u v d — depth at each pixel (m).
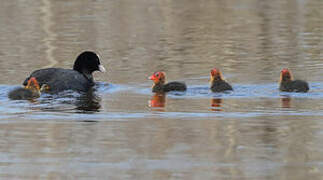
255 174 11.41
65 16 34.72
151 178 11.30
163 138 13.67
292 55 23.94
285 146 13.01
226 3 40.19
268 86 18.92
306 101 17.05
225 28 30.98
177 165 11.95
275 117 15.40
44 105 16.70
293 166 11.81
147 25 32.00
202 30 30.47
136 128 14.49
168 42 27.28
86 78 19.41
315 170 11.58
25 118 15.40
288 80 18.36
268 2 40.44
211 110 16.17
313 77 20.11
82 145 13.20
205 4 39.78
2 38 28.19
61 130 14.28
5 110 16.19
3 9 37.16
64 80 18.48
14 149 12.95
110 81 19.98
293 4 39.31
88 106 16.62
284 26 31.27
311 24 31.75
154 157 12.42
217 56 23.94
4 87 18.94
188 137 13.73
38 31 30.03
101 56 24.17
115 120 15.23
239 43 26.86
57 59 23.59
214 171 11.59
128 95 18.11
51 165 11.99
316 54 24.09
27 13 35.59
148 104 16.89
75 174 11.52
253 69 21.48
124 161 12.19
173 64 22.56
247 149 12.87
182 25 32.03
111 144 13.27
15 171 11.69
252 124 14.78
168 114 15.82
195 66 22.14
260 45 26.33
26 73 21.06
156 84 18.50
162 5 39.28
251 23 32.44
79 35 29.06
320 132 14.01
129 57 23.98
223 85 18.36
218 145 13.13
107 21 33.22
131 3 40.03
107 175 11.45
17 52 24.98
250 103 16.91
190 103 16.98
